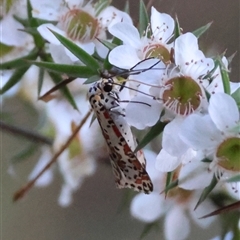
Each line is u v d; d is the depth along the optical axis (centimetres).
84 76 10
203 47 12
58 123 13
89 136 13
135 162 10
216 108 9
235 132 9
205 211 12
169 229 12
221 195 11
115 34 10
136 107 9
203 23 12
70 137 12
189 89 9
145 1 12
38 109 13
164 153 10
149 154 11
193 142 9
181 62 9
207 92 9
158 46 10
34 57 11
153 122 9
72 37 11
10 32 11
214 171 9
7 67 11
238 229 11
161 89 9
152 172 12
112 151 10
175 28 10
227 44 12
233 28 12
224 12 12
